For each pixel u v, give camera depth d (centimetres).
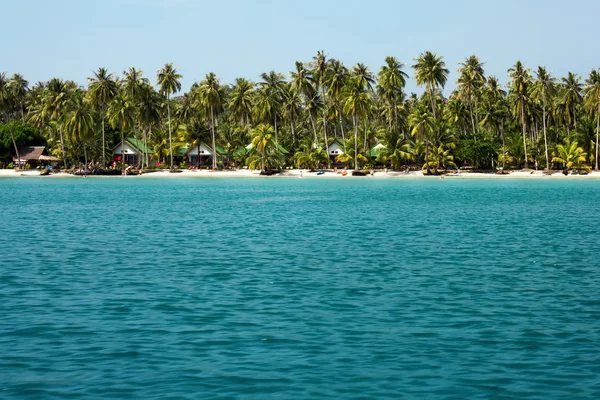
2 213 5712
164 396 1319
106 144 16838
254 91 15962
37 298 2194
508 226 4528
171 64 15112
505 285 2416
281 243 3634
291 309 2038
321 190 9556
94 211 5944
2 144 15888
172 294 2256
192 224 4728
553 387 1364
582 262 2933
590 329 1798
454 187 10300
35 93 19275
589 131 13838
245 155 16050
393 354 1580
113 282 2477
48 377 1427
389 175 14038
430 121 13450
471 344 1661
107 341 1686
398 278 2556
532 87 13850
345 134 19550
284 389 1357
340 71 15175
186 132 16375
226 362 1523
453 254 3197
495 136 15850
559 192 8831
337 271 2716
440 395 1323
